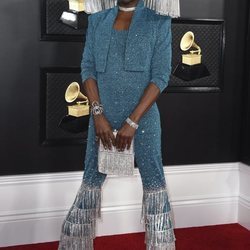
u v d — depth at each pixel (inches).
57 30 113.4
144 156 90.4
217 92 128.4
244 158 131.7
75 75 116.6
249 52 126.7
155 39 86.3
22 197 118.6
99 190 95.5
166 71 86.8
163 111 125.5
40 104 115.2
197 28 122.9
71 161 120.9
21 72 113.7
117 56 86.4
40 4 111.4
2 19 110.6
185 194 131.0
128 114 87.6
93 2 92.4
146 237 95.3
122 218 126.1
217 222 134.8
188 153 129.6
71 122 118.0
